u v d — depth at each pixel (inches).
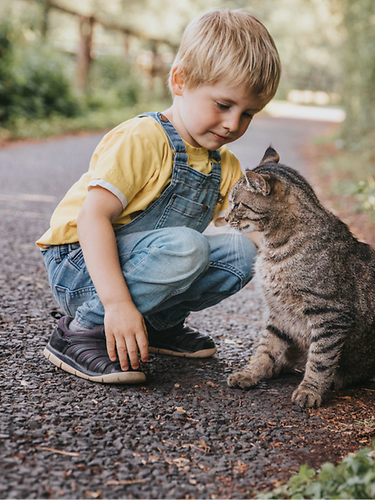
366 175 311.0
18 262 146.3
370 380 100.5
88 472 60.5
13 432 66.2
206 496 59.1
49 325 104.3
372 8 437.4
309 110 1278.3
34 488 56.7
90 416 72.4
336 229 93.7
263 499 57.7
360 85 462.3
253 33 81.9
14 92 440.8
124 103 664.4
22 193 234.7
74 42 725.3
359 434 75.7
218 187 92.3
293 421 78.7
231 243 94.7
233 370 95.6
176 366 94.7
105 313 77.9
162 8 897.5
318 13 1237.7
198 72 80.1
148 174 83.1
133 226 85.9
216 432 72.6
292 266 90.2
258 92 82.4
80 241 78.7
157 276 80.8
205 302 96.5
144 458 64.6
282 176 95.8
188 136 87.2
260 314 130.0
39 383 80.1
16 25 465.1
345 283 90.2
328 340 88.7
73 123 493.0
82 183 88.7
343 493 54.9
